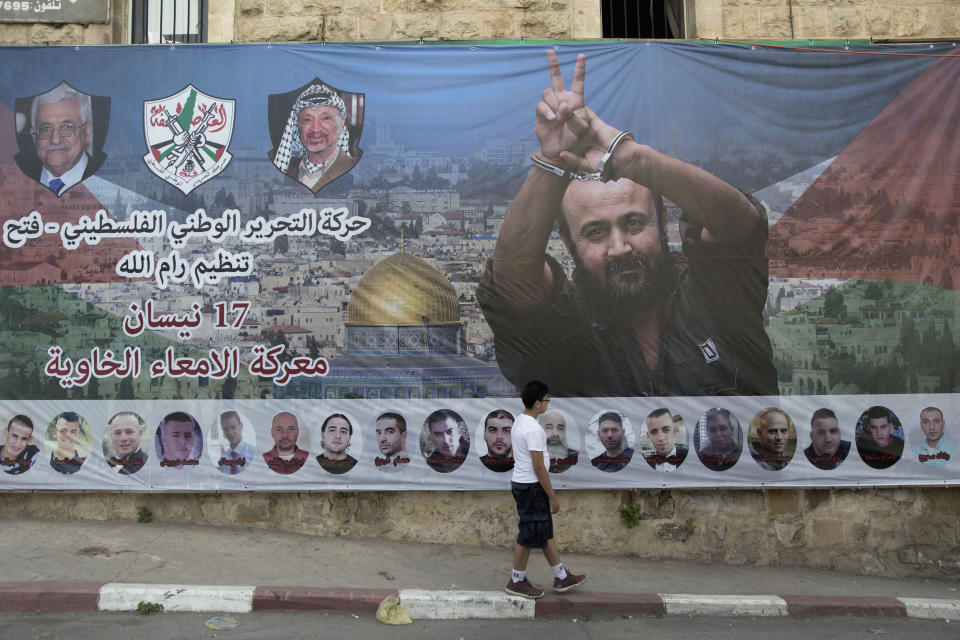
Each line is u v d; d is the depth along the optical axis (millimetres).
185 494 6281
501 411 6168
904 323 6242
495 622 4895
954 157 6328
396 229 6309
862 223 6305
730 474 6141
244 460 6172
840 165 6336
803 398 6195
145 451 6188
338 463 6156
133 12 7082
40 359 6270
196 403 6215
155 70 6422
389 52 6410
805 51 6402
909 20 6867
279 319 6266
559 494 6219
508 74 6402
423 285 6262
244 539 6016
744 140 6344
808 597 5348
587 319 6227
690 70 6383
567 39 6547
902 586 5832
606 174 6312
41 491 6258
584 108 6367
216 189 6355
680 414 6168
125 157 6383
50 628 4547
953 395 6195
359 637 4547
